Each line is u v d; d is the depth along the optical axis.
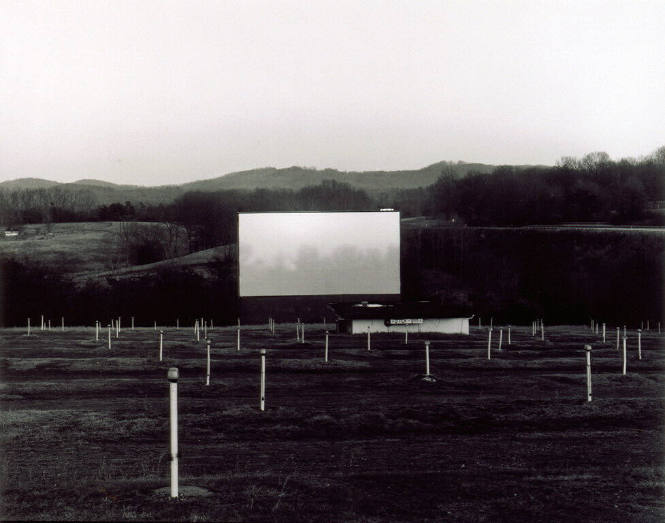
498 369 37.50
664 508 11.27
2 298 99.62
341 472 14.36
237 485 12.34
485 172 128.50
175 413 11.22
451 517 10.70
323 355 43.69
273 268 77.56
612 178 127.44
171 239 127.50
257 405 23.86
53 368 36.53
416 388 29.62
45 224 137.50
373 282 77.81
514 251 108.25
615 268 102.06
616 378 31.17
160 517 10.22
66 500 11.41
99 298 98.88
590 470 14.34
